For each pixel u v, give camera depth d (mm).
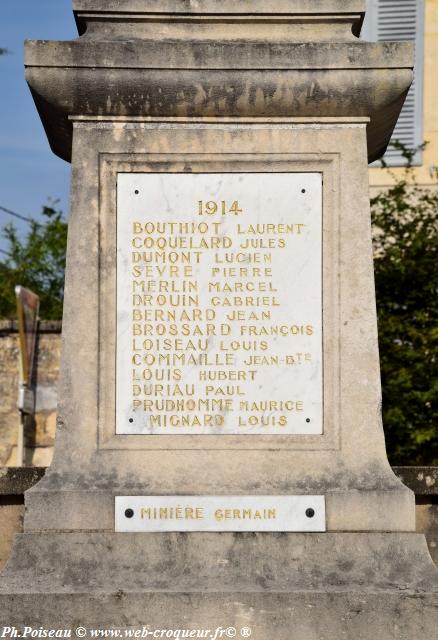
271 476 5930
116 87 6023
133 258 6066
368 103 6078
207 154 6094
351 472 5934
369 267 6062
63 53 6008
